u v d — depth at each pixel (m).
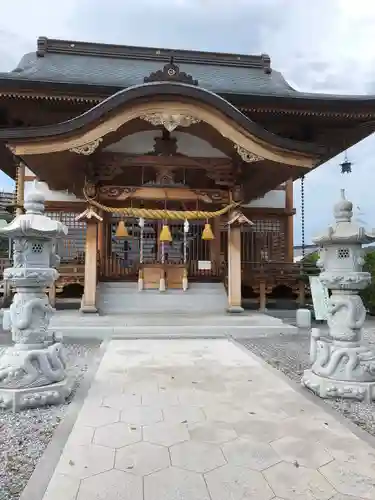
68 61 15.00
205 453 3.12
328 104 12.34
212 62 16.47
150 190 11.21
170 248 15.82
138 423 3.73
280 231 15.91
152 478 2.73
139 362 6.29
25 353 4.31
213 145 10.81
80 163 10.45
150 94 9.13
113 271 14.48
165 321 9.80
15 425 3.73
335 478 2.75
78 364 6.20
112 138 10.20
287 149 9.84
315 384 4.68
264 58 16.75
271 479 2.73
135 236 15.73
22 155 9.34
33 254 4.59
